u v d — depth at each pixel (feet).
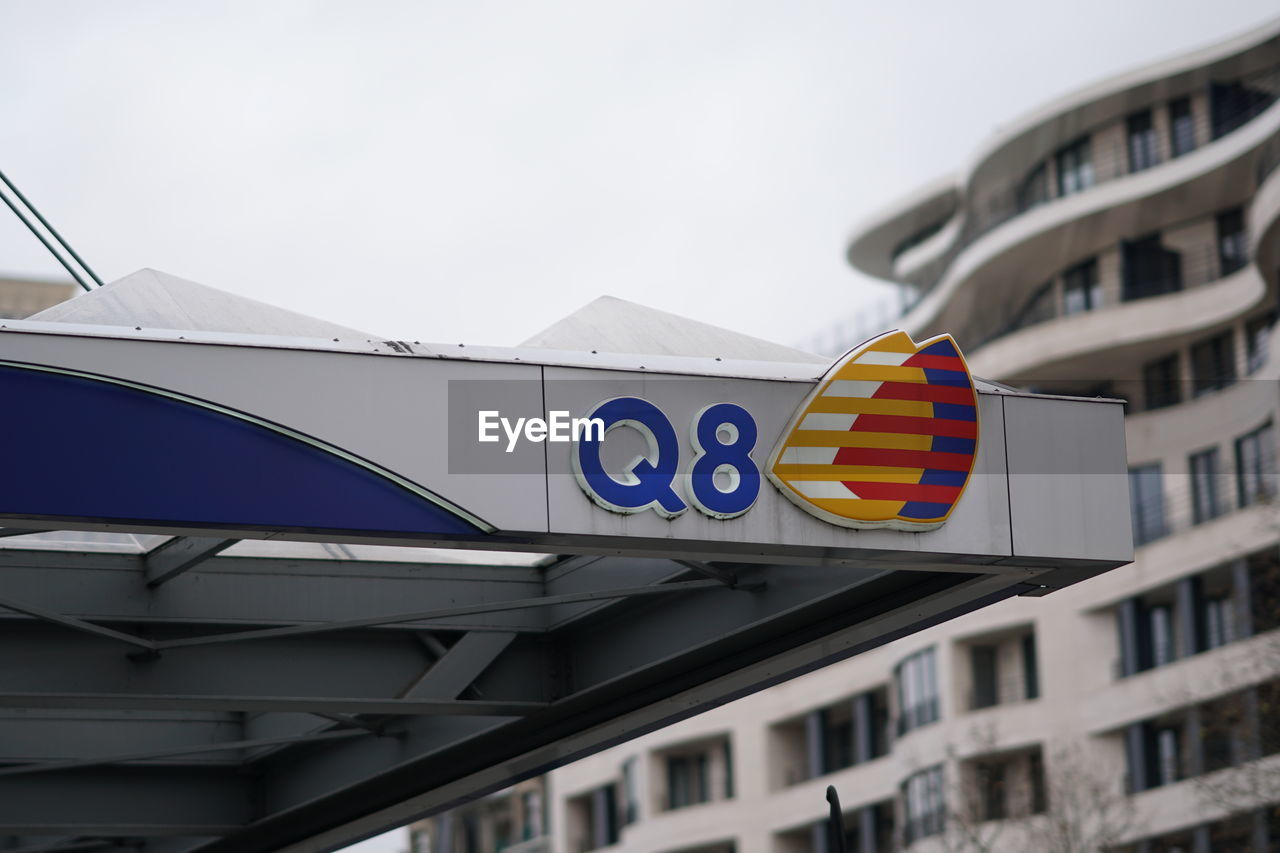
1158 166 456.45
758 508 81.97
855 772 457.27
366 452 76.02
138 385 73.61
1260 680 344.28
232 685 93.35
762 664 95.45
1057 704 409.49
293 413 75.41
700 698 98.27
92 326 73.77
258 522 74.08
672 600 95.20
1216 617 395.34
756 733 483.51
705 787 501.15
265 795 114.52
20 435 71.82
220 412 74.43
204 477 73.72
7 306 391.65
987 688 428.97
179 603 91.86
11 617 88.94
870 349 84.89
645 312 89.71
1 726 108.58
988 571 87.45
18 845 123.34
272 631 87.56
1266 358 427.33
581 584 97.04
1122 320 449.06
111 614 90.17
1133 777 392.88
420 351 78.28
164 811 112.68
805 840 474.08
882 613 91.56
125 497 72.54
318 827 114.32
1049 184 485.15
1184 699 378.94
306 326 82.28
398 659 97.09
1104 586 410.72
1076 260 478.59
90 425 72.69
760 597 91.66
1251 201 448.65
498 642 96.89
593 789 537.65
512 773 105.19
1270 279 422.82
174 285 81.92
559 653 99.25
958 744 420.36
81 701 87.66
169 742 111.96
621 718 99.96
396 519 76.02
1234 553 387.55
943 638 431.84
